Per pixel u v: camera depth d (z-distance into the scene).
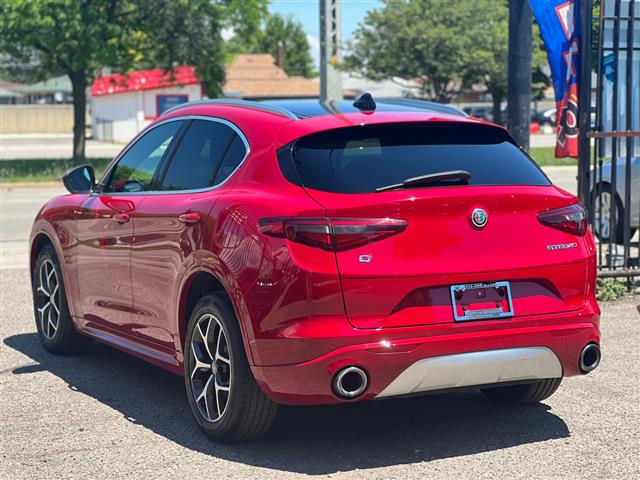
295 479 4.72
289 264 4.69
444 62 48.19
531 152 37.97
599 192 9.36
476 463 4.93
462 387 4.90
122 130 61.03
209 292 5.51
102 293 6.51
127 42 34.06
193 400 5.39
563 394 6.20
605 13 9.45
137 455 5.11
